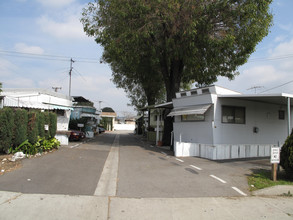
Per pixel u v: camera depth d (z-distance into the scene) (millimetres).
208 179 7164
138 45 14328
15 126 9273
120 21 13750
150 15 13070
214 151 11000
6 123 8773
